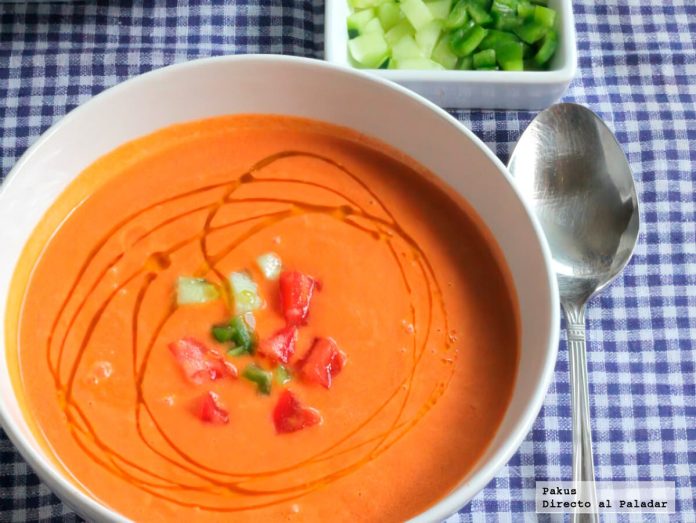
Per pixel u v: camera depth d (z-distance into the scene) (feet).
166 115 1.15
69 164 1.11
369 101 1.15
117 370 1.05
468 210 1.15
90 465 1.01
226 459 1.01
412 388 1.06
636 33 1.41
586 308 1.23
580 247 1.22
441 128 1.13
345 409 1.05
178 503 0.99
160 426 1.03
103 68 1.34
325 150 1.19
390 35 1.40
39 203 1.10
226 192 1.16
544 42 1.33
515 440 0.95
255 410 1.04
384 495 1.01
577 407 1.13
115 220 1.13
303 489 1.00
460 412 1.06
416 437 1.04
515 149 1.26
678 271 1.26
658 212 1.29
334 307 1.10
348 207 1.16
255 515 0.99
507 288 1.12
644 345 1.22
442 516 0.91
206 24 1.38
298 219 1.15
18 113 1.31
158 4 1.38
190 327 1.08
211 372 1.06
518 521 1.12
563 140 1.26
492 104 1.33
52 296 1.09
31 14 1.36
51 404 1.04
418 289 1.12
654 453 1.17
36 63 1.34
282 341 1.07
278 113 1.18
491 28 1.37
